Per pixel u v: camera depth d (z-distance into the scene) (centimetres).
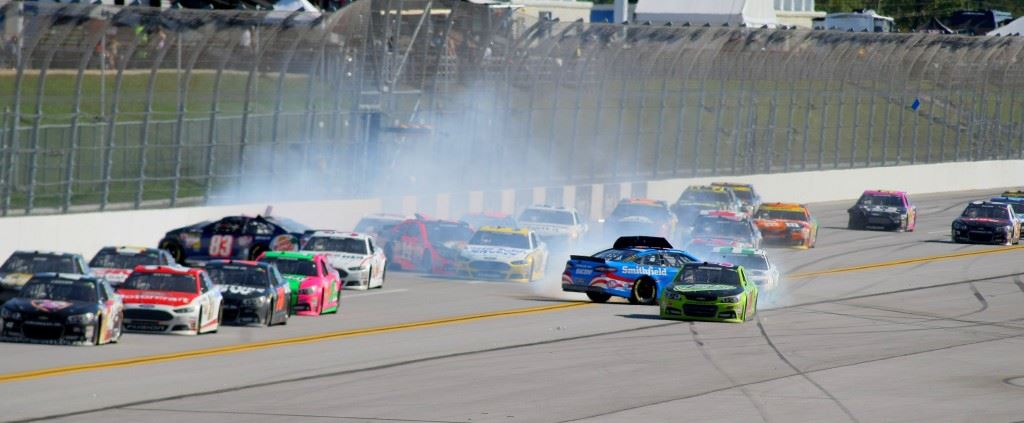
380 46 17925
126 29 14725
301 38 16625
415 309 11925
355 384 8031
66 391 7362
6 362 8162
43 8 13812
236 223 14525
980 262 17888
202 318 9819
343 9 17050
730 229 17012
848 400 8238
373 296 12875
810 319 12294
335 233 13812
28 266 10544
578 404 7688
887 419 7669
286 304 10812
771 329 11444
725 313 11675
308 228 16012
